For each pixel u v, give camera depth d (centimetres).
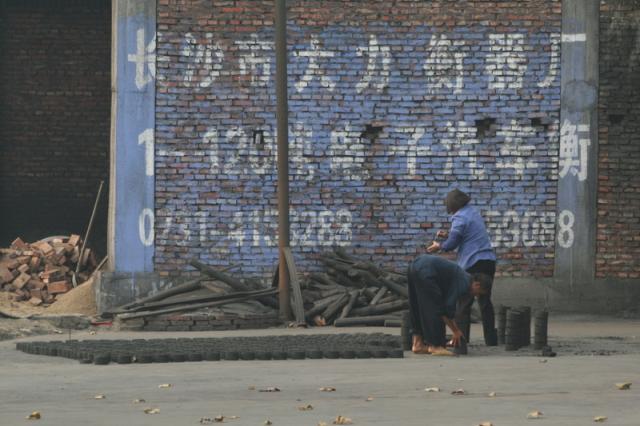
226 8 6188
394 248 6247
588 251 6266
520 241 6266
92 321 5766
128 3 6125
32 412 2311
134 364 3562
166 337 4972
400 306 5741
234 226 6178
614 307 6256
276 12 5850
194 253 6153
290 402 2462
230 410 2320
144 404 2464
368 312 5722
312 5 6228
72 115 8400
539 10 6297
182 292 5878
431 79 6275
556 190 6281
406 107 6262
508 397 2483
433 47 6275
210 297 5750
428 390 2647
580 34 6297
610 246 6281
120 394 2684
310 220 6203
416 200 6256
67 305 6162
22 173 8344
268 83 6206
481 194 6281
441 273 3862
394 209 6253
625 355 3819
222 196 6172
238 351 3750
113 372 3275
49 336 5172
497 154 6281
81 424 2122
